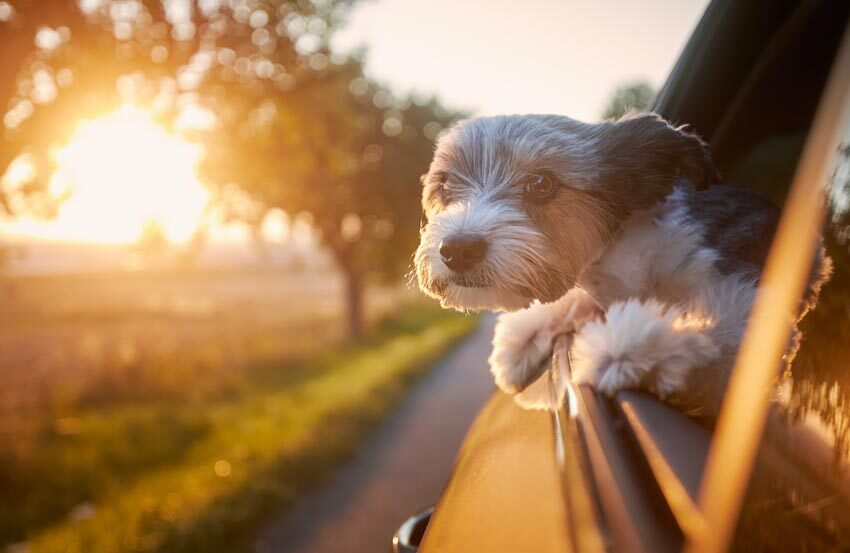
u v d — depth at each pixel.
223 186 20.61
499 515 0.93
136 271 99.19
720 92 1.83
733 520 0.54
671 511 0.69
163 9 8.45
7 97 8.03
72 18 8.08
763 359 0.63
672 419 0.92
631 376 1.05
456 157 1.93
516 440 1.18
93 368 18.34
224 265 109.88
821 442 0.63
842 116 0.67
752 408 0.61
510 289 1.61
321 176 21.86
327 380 17.97
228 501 7.63
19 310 40.19
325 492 8.59
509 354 1.53
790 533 0.58
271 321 34.72
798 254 0.65
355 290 29.66
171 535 6.76
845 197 0.71
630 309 1.16
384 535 7.20
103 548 6.56
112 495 8.66
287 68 9.48
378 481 9.00
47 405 14.44
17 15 7.84
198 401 15.53
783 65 1.76
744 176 1.95
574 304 1.57
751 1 1.69
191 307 43.69
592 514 0.72
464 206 1.75
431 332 29.09
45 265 121.62
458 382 16.53
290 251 92.44
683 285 1.42
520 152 1.80
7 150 8.52
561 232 1.66
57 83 8.59
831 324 0.69
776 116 1.87
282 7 9.08
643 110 2.10
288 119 10.10
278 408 13.60
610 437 0.90
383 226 27.80
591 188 1.66
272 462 9.08
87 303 47.16
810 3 1.62
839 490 0.56
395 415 12.98
